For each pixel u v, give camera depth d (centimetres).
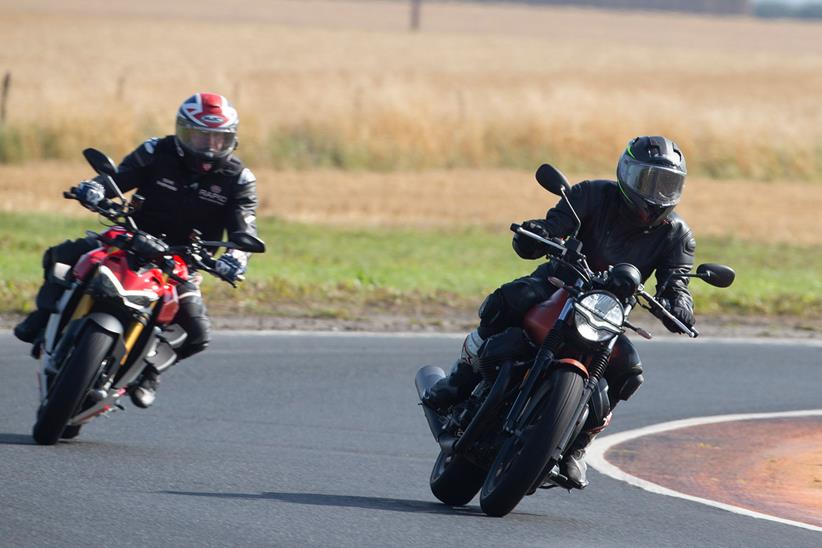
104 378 2767
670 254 2575
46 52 19288
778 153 12412
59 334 2822
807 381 4209
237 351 4166
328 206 8900
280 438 3092
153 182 2944
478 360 2491
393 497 2581
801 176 12225
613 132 12162
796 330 5197
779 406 3819
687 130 12425
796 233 8825
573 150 12019
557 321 2366
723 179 11962
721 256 7500
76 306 2830
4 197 8319
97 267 2775
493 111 12538
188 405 3394
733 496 2788
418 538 2219
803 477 3006
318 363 4059
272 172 10575
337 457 2936
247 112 11231
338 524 2277
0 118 10331
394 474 2814
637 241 2558
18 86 12512
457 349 4428
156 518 2220
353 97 12462
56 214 7669
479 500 2664
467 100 13150
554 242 2417
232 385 3675
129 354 2830
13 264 5531
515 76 19650
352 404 3541
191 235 2825
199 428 3141
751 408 3772
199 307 2970
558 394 2317
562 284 2409
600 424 2438
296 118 11538
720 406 3775
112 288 2733
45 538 2056
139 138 10550
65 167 9906
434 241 7488
